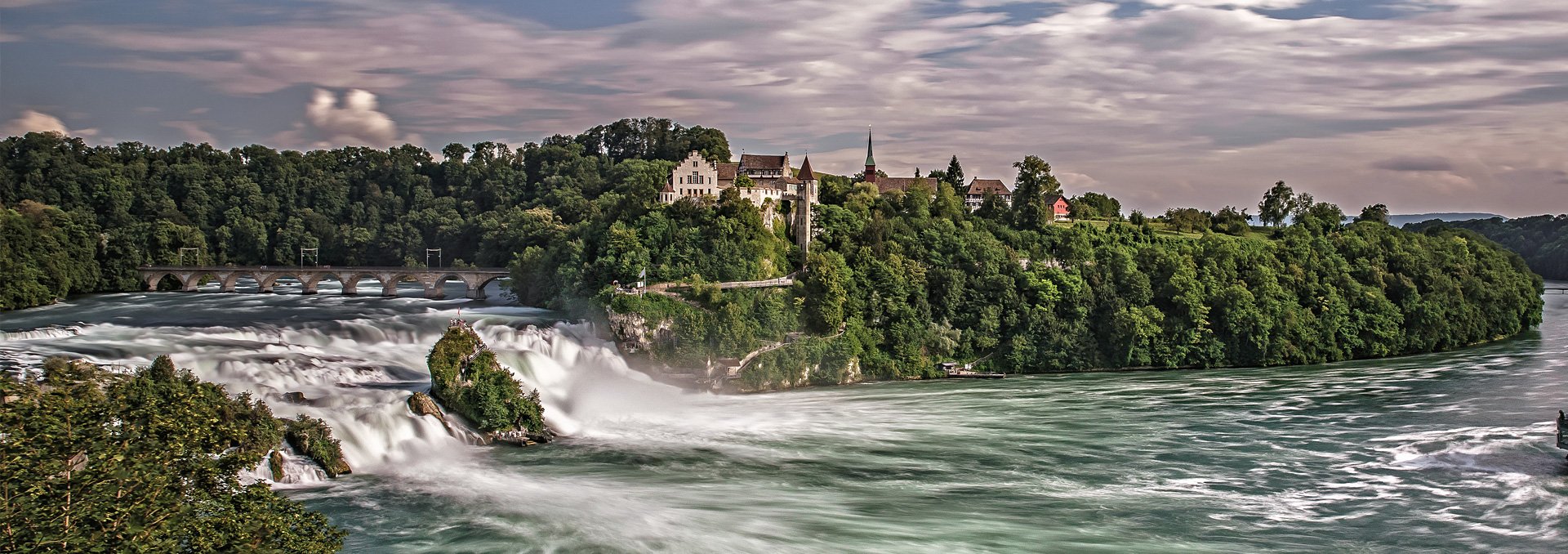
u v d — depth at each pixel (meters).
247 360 110.06
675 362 145.62
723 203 177.12
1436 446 105.31
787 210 190.38
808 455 102.88
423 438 98.62
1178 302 174.75
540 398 118.38
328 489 87.00
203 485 57.69
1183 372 166.25
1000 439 110.62
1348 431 113.44
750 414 124.12
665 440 108.81
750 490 90.38
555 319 163.25
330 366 113.69
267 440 87.69
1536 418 118.00
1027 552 76.00
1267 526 82.06
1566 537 79.06
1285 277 188.88
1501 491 90.00
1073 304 171.75
